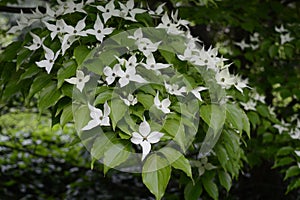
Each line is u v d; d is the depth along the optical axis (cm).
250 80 279
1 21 331
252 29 266
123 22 165
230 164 188
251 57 284
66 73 148
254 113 224
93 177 379
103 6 171
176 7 249
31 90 154
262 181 350
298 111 301
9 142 399
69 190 378
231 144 174
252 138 281
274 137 255
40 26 184
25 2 298
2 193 366
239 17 275
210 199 226
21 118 411
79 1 182
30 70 158
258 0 310
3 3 244
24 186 379
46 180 385
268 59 292
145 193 364
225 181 193
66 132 414
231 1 283
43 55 158
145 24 166
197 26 293
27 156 399
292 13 307
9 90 172
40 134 429
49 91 151
